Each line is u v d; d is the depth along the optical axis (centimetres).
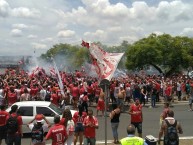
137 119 1467
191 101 2577
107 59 1161
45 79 3228
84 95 2228
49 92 2405
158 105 2891
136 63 6675
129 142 768
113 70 1150
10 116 1195
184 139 1579
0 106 1413
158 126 1920
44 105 1658
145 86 2981
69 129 1235
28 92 2366
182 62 6738
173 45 6694
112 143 1496
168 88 2864
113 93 2620
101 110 2305
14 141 1196
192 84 2586
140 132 1481
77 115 1325
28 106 1653
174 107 2781
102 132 1778
